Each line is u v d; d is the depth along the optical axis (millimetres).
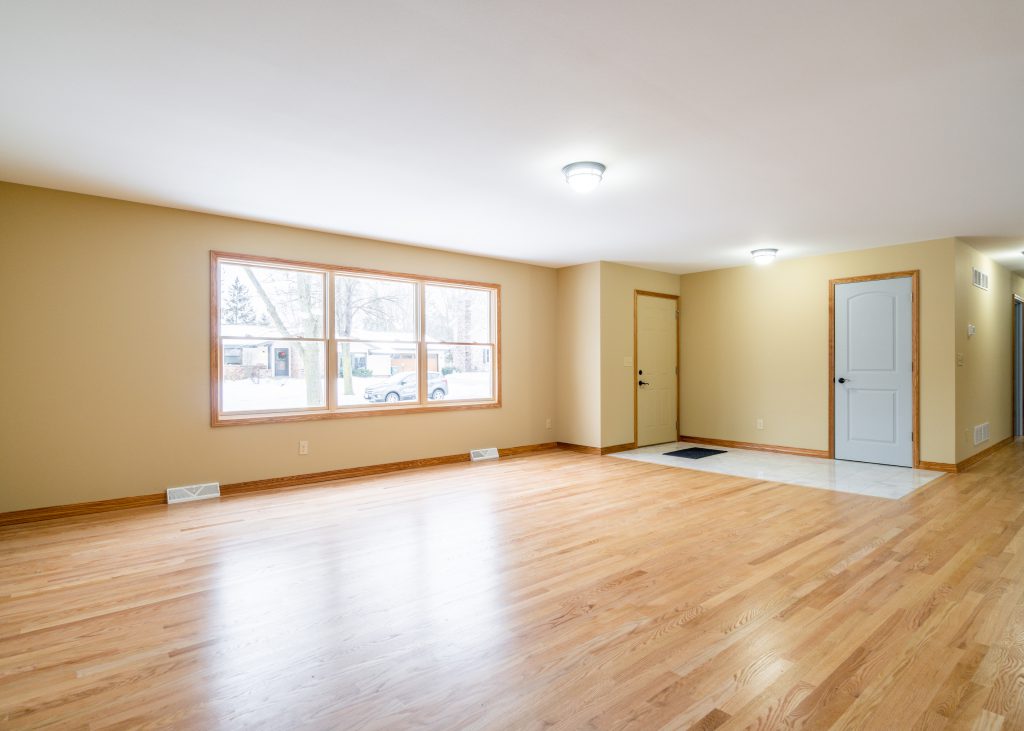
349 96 2592
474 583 2768
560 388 7117
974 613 2418
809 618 2383
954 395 5379
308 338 5145
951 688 1869
